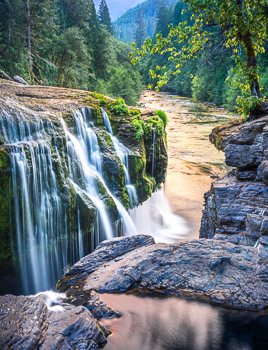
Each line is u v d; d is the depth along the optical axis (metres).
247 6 7.82
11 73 24.78
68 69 30.48
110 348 3.28
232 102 43.91
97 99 14.27
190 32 8.05
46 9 27.81
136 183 12.33
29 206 8.16
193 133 30.30
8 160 7.65
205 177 18.22
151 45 7.93
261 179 6.51
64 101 12.46
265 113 8.11
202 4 7.45
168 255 4.85
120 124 13.31
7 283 8.12
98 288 4.43
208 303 3.94
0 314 3.30
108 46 45.56
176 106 52.41
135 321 3.72
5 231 7.77
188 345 3.38
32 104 10.55
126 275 4.56
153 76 8.13
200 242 5.16
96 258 5.45
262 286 4.08
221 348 3.34
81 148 10.98
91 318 3.46
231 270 4.40
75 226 9.32
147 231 12.31
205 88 53.66
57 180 8.91
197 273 4.43
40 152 8.58
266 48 36.50
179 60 8.22
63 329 3.17
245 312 3.78
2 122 8.33
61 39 29.52
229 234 5.79
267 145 6.41
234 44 8.73
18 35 25.61
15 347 2.85
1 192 7.62
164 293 4.21
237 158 6.86
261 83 35.06
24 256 8.18
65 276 5.11
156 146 14.23
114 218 10.53
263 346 3.37
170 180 17.72
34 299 3.61
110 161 11.17
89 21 45.41
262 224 5.03
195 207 14.49
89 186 10.37
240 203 6.09
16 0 24.61
